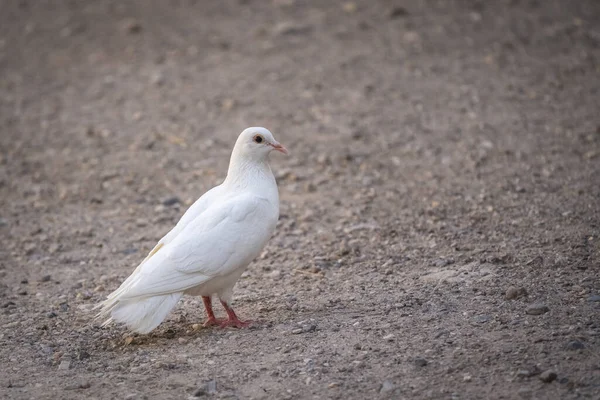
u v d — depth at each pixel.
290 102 18.12
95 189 14.71
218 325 9.03
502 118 16.16
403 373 7.52
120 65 21.52
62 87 20.56
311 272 10.52
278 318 9.09
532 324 8.22
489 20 21.91
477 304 8.90
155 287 8.27
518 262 9.98
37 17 25.72
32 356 8.59
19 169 15.91
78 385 7.79
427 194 13.12
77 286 10.70
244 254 8.63
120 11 25.53
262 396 7.36
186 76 20.27
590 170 13.19
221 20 23.92
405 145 15.46
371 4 23.78
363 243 11.36
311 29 22.38
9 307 10.03
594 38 20.25
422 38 21.06
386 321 8.69
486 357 7.64
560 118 15.84
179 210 13.48
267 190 9.02
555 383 7.07
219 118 17.69
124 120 18.12
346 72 19.48
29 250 12.09
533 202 12.14
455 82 18.33
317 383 7.50
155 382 7.78
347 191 13.69
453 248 10.75
